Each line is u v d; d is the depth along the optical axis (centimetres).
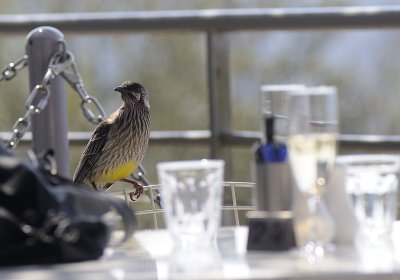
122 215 370
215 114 870
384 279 324
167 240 414
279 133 385
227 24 864
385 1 1603
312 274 323
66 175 587
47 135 579
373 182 384
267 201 377
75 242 347
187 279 323
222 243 394
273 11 858
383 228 384
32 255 346
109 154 877
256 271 331
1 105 1595
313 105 356
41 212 346
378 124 1681
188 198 382
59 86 582
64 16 905
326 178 358
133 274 336
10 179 347
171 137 884
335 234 383
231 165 875
